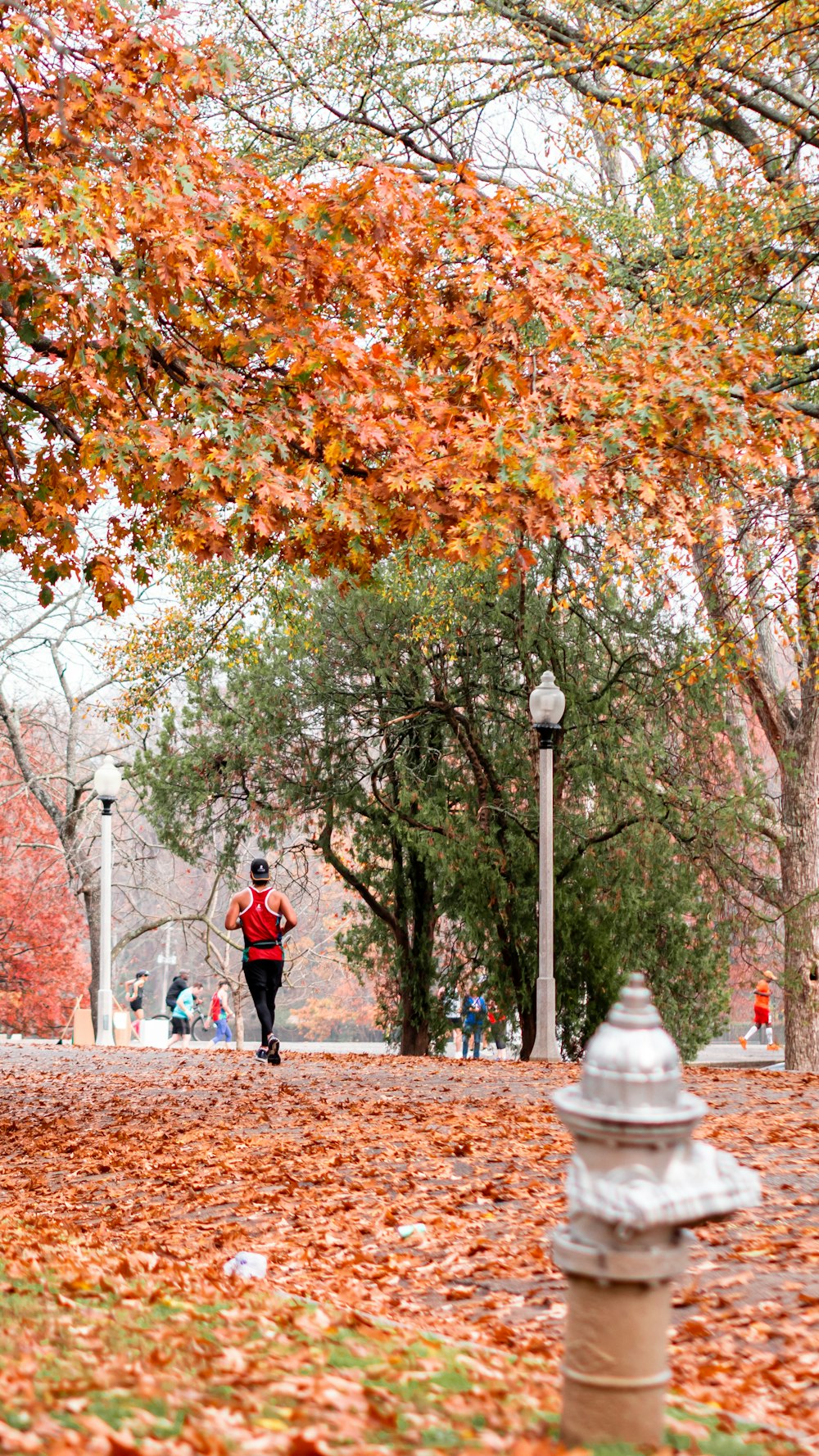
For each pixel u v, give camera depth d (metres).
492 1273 6.86
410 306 13.57
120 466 11.05
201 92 12.17
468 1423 3.84
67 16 11.60
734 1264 6.70
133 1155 11.55
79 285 11.13
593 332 13.54
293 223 11.67
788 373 20.80
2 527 12.27
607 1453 3.49
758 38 19.16
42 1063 23.12
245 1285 6.48
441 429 12.29
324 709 31.08
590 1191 3.68
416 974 32.03
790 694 31.38
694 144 21.52
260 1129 12.49
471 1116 12.38
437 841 27.59
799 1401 4.56
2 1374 4.13
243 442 11.30
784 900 30.62
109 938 31.86
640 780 27.64
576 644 28.48
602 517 11.88
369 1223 8.20
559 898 27.80
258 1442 3.44
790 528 18.94
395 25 22.28
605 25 20.36
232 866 33.47
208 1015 77.69
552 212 13.50
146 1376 4.30
